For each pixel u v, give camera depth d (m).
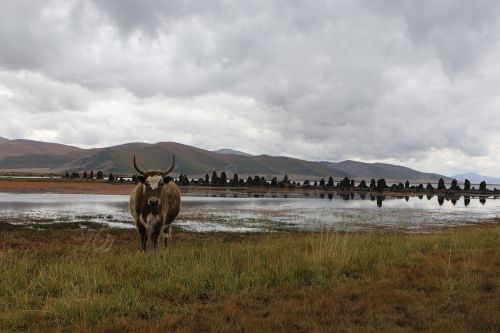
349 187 83.06
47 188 56.88
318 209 36.06
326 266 8.71
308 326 5.48
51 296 6.83
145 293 6.95
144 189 11.75
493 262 9.43
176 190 13.47
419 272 8.53
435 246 11.78
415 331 5.32
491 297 6.72
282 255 9.61
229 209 33.84
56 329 5.41
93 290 7.03
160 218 11.86
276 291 7.25
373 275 8.30
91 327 5.50
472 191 86.75
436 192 80.00
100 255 10.82
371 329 5.34
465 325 5.39
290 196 58.31
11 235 16.38
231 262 8.74
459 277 8.05
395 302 6.51
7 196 43.06
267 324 5.52
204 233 19.36
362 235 15.63
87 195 48.69
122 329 5.39
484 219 30.05
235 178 85.25
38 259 10.76
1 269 8.18
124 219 24.94
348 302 6.55
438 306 6.29
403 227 24.11
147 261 9.07
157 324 5.49
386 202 49.62
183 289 7.09
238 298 6.78
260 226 23.06
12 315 5.75
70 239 16.09
